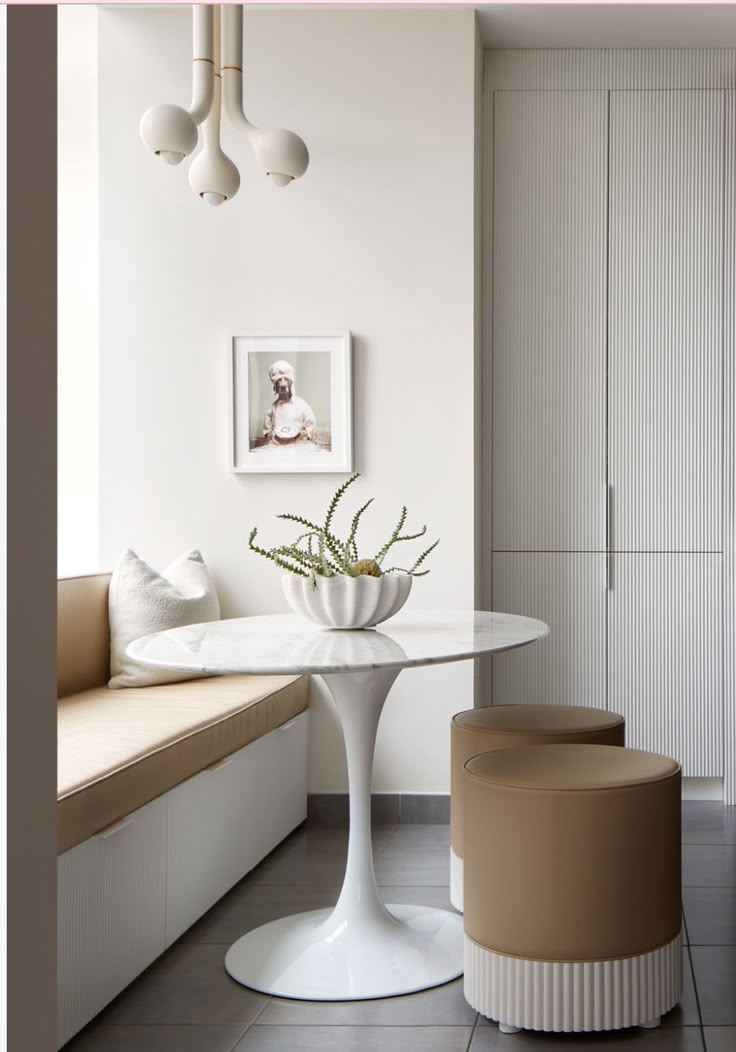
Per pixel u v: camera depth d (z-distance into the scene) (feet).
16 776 3.33
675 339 13.62
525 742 8.92
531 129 13.73
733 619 13.42
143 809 8.04
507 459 13.82
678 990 7.26
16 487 3.32
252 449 12.66
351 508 12.68
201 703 10.33
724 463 13.51
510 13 12.64
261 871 10.71
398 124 12.62
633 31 13.10
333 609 8.37
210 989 7.86
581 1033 7.12
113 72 12.79
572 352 13.73
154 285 12.82
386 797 12.57
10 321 3.28
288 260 12.70
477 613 10.17
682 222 13.61
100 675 11.60
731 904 9.48
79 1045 6.97
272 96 12.70
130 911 7.83
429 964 8.12
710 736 13.67
